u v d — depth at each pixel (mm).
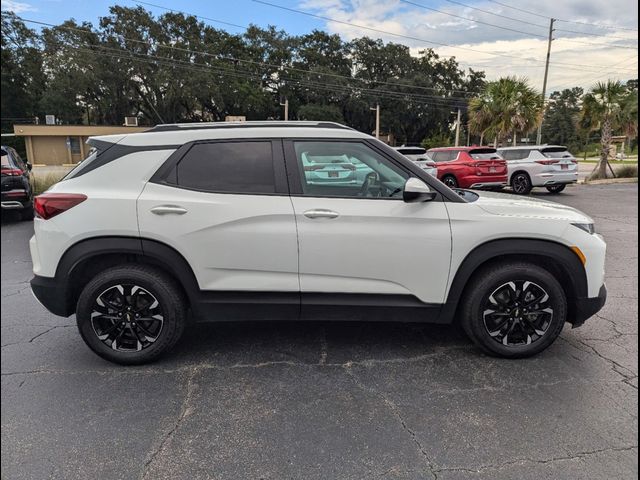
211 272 3389
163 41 47344
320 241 3336
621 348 3742
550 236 3346
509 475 2340
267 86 56062
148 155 3422
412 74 58344
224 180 3408
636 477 2314
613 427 2715
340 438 2641
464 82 62875
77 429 2736
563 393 3080
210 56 47562
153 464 2443
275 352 3734
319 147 3447
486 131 22406
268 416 2857
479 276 3467
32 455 2508
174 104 50344
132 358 3479
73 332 4172
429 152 16141
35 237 3451
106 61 45000
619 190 17438
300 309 3457
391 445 2576
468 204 3432
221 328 4215
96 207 3318
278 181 3402
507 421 2781
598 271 3447
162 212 3301
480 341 3518
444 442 2600
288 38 56031
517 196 4141
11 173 9664
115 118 53594
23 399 3057
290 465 2426
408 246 3355
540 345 3514
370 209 3346
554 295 3418
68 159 40594
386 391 3131
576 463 2420
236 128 3480
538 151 15648
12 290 5461
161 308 3434
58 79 44094
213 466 2424
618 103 21359
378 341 3922
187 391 3152
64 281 3379
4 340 3994
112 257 3510
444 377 3309
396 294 3434
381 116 57000
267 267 3383
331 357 3637
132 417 2855
